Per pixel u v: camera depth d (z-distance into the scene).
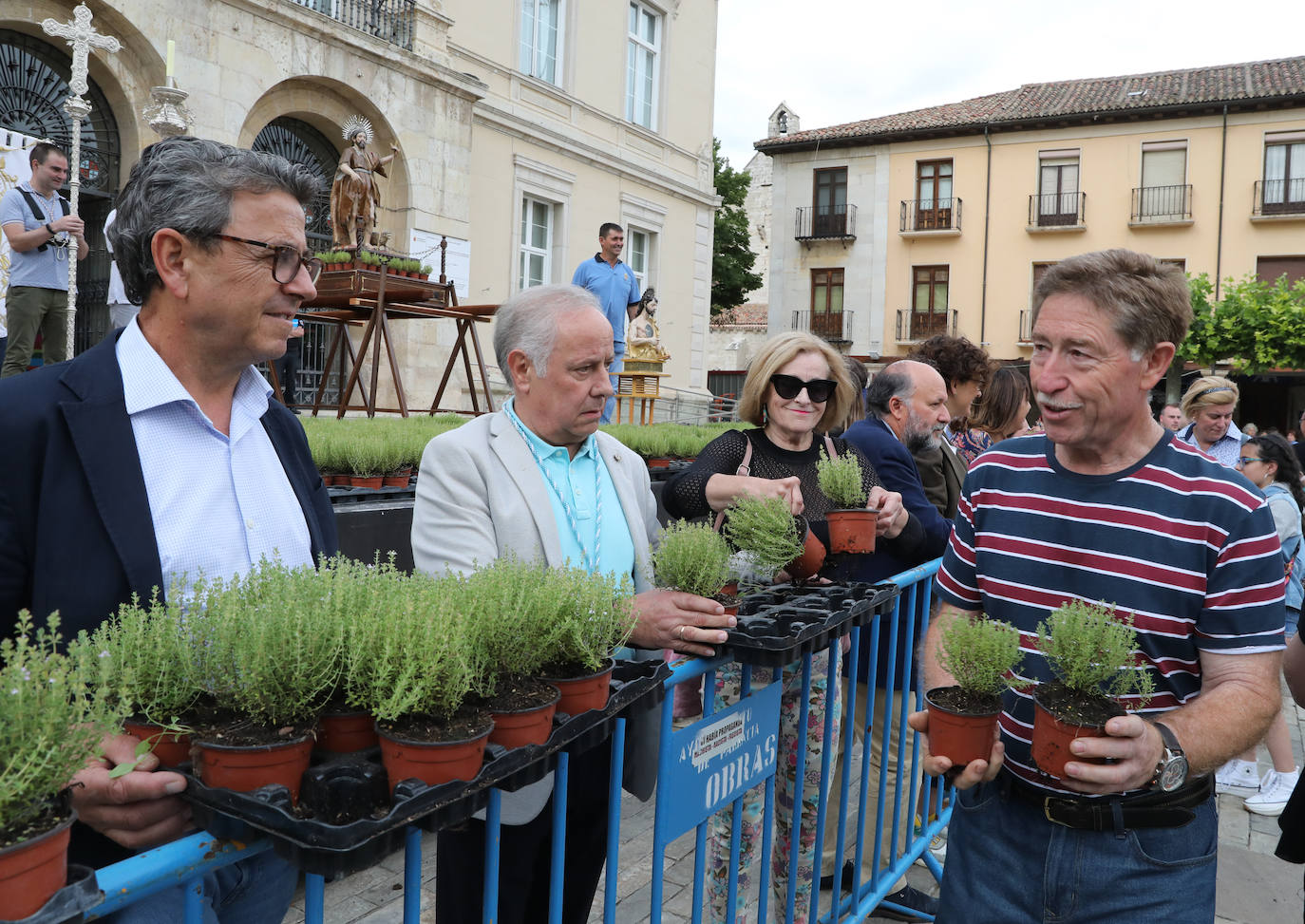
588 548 2.17
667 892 3.33
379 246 9.27
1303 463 10.06
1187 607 1.79
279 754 1.11
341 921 2.94
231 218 1.52
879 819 2.97
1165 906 1.80
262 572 1.38
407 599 1.25
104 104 11.79
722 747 2.13
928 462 3.64
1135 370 1.78
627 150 20.09
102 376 1.52
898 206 31.91
